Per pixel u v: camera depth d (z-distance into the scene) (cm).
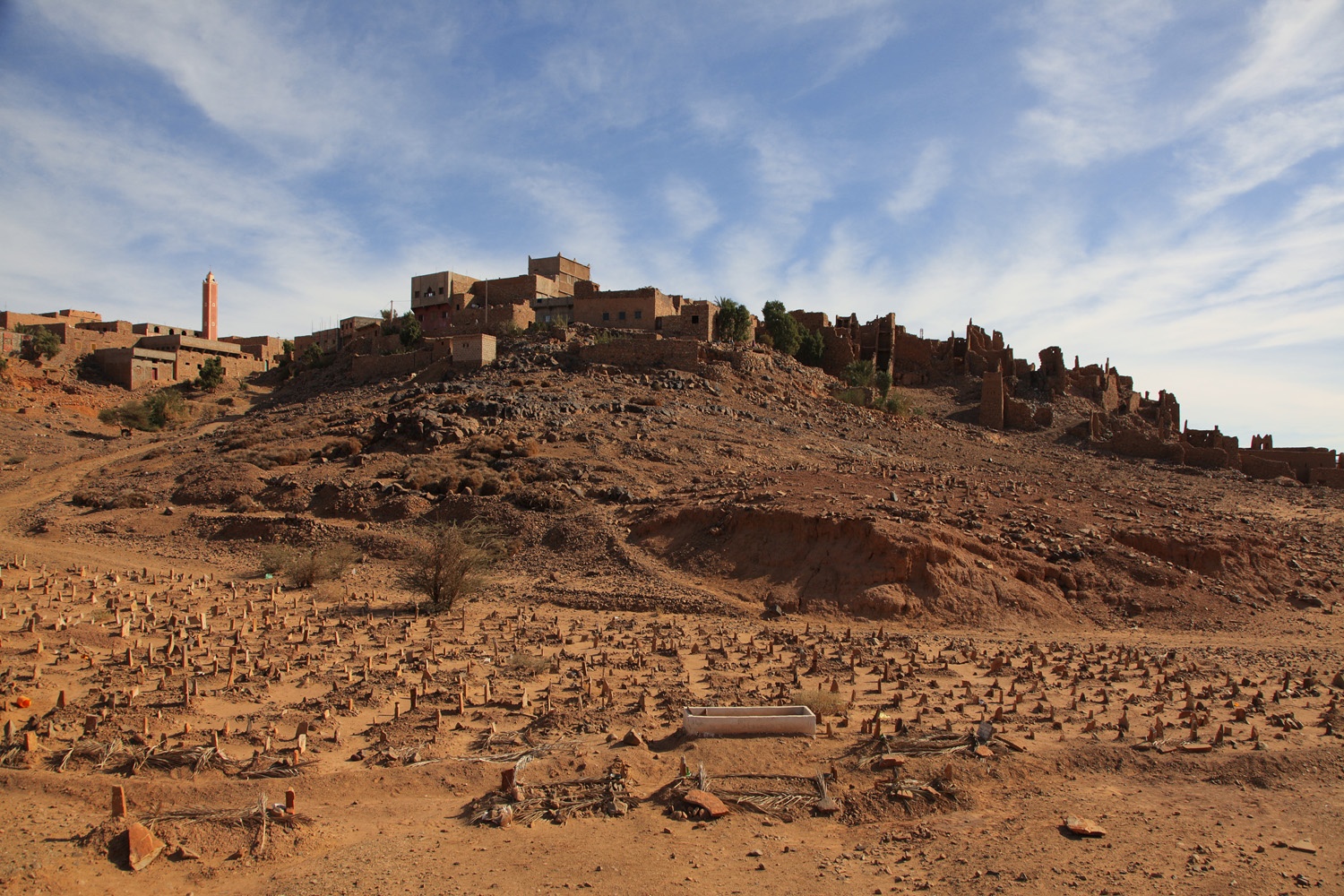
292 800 1137
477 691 1714
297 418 6334
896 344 9056
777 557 2997
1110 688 1783
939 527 2959
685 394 6019
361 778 1248
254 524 3953
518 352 7031
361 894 941
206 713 1538
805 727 1393
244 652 2019
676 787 1207
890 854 1056
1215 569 3045
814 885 973
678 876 988
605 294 8062
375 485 4194
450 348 7425
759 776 1247
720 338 7788
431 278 9031
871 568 2781
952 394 8181
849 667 1923
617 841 1075
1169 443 6488
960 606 2655
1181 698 1702
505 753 1345
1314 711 1617
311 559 3178
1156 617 2703
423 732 1438
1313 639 2516
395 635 2308
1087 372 8469
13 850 998
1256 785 1264
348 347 9369
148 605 2627
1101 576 2894
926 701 1634
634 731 1421
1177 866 1005
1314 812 1168
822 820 1151
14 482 5222
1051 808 1178
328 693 1703
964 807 1186
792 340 8256
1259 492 5472
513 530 3606
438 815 1159
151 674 1795
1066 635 2512
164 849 1030
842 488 3581
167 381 9131
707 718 1390
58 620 2203
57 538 3972
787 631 2434
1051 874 990
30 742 1303
